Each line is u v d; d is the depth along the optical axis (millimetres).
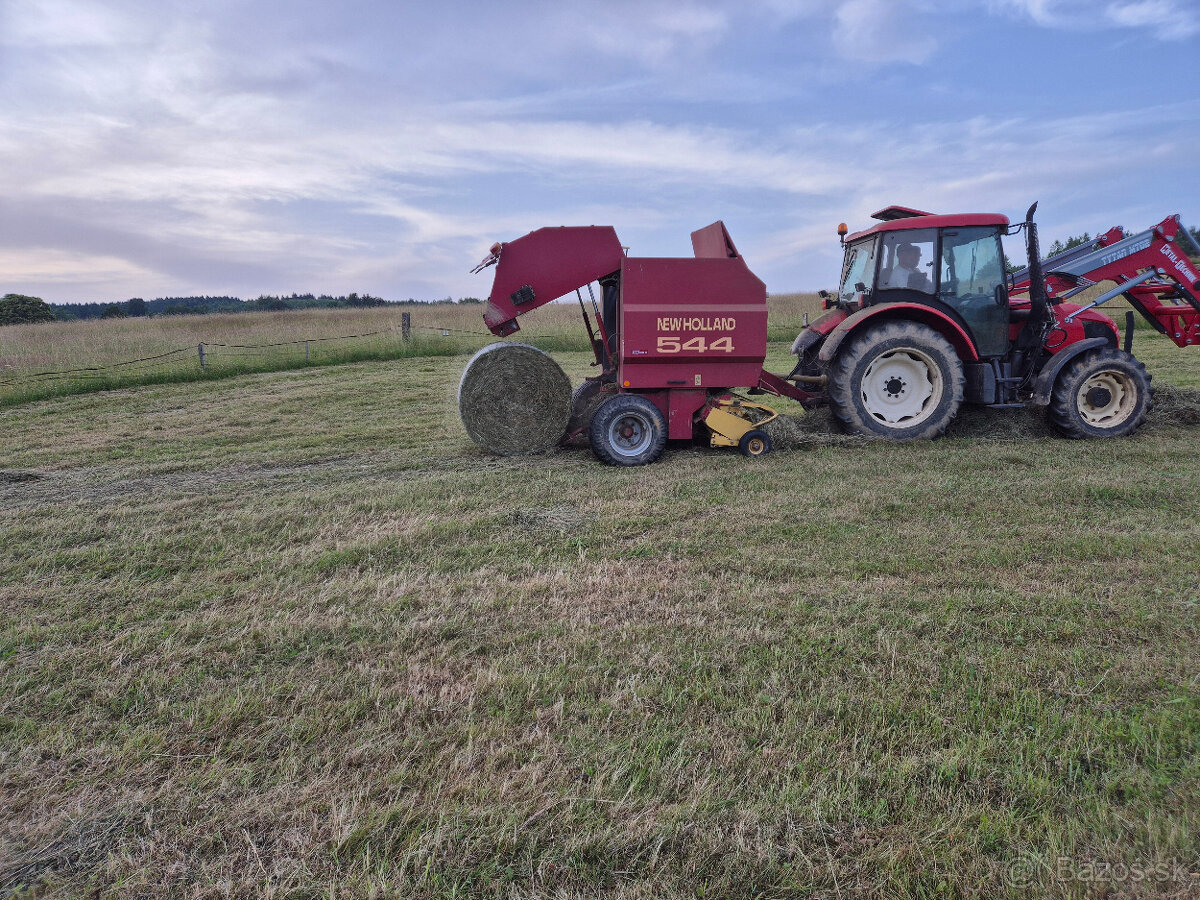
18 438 8367
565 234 6242
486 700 2494
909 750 2174
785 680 2572
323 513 4875
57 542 4391
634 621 3082
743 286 6234
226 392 11883
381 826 1889
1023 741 2188
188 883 1757
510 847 1817
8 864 1830
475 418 6531
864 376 6852
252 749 2285
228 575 3797
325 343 18422
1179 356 12562
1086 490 4867
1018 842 1811
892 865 1735
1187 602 3117
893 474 5520
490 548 4082
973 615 3057
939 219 6812
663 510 4703
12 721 2480
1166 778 2008
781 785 2031
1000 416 7266
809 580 3486
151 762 2229
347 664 2791
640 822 1895
